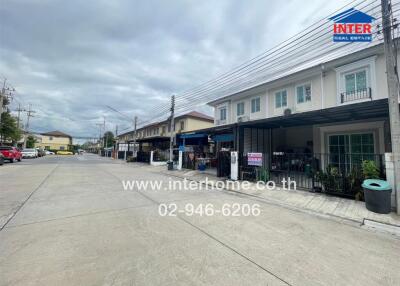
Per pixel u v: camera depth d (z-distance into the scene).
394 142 5.39
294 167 10.40
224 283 2.48
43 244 3.44
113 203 6.16
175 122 28.20
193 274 2.65
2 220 4.59
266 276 2.66
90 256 3.06
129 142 33.34
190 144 20.27
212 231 4.14
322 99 11.73
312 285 2.51
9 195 6.98
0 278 2.50
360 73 10.20
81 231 4.01
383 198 5.29
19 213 5.10
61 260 2.94
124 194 7.45
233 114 17.92
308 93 12.62
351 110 7.25
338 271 2.83
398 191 5.24
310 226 4.63
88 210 5.42
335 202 6.36
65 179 10.71
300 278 2.64
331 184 7.19
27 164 19.50
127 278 2.54
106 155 49.72
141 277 2.57
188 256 3.11
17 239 3.62
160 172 15.47
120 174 13.59
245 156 10.97
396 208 5.29
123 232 3.99
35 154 32.28
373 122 9.15
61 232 3.95
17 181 9.77
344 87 10.76
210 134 15.27
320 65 11.41
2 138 27.05
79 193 7.48
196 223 4.58
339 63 10.88
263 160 10.84
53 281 2.46
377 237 4.08
